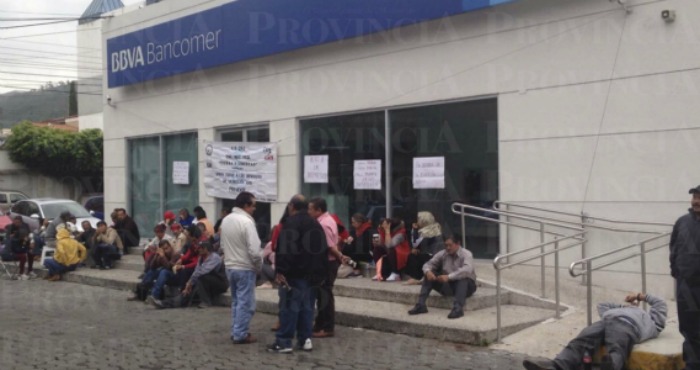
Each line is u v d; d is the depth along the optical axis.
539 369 7.06
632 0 9.91
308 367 7.79
